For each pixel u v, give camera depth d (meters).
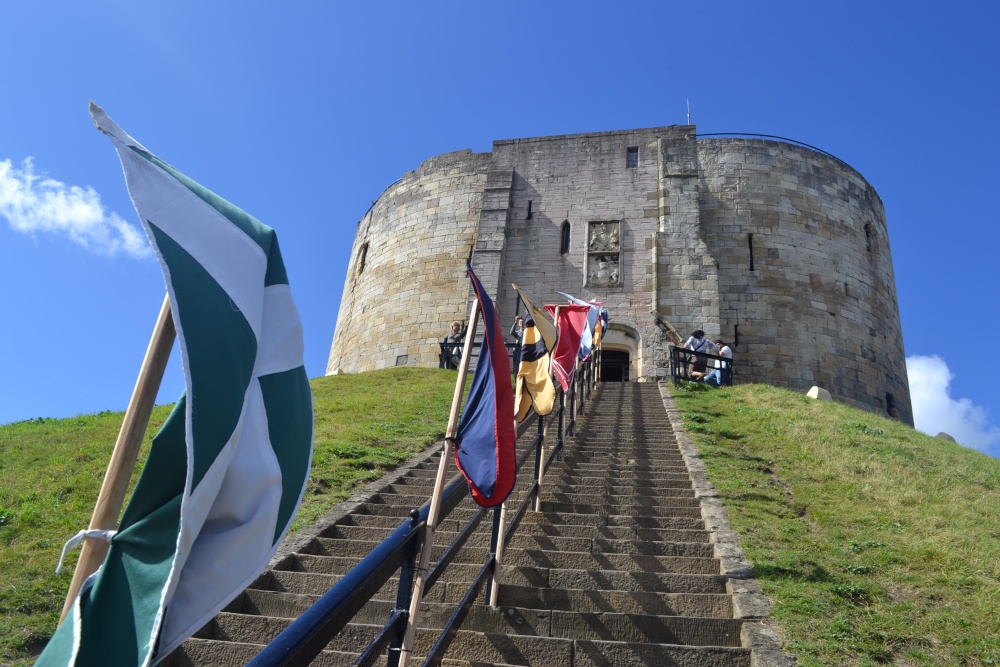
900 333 28.39
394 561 3.90
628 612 5.98
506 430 5.06
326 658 5.19
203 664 5.16
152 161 3.55
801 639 5.35
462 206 27.89
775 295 24.73
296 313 3.89
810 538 7.63
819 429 12.74
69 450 11.10
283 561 6.73
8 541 7.64
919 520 8.33
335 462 10.36
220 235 3.58
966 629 5.74
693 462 10.52
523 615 5.71
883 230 29.03
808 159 26.97
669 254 24.42
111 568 2.98
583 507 8.45
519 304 25.17
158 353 3.34
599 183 26.30
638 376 23.12
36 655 5.42
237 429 3.21
